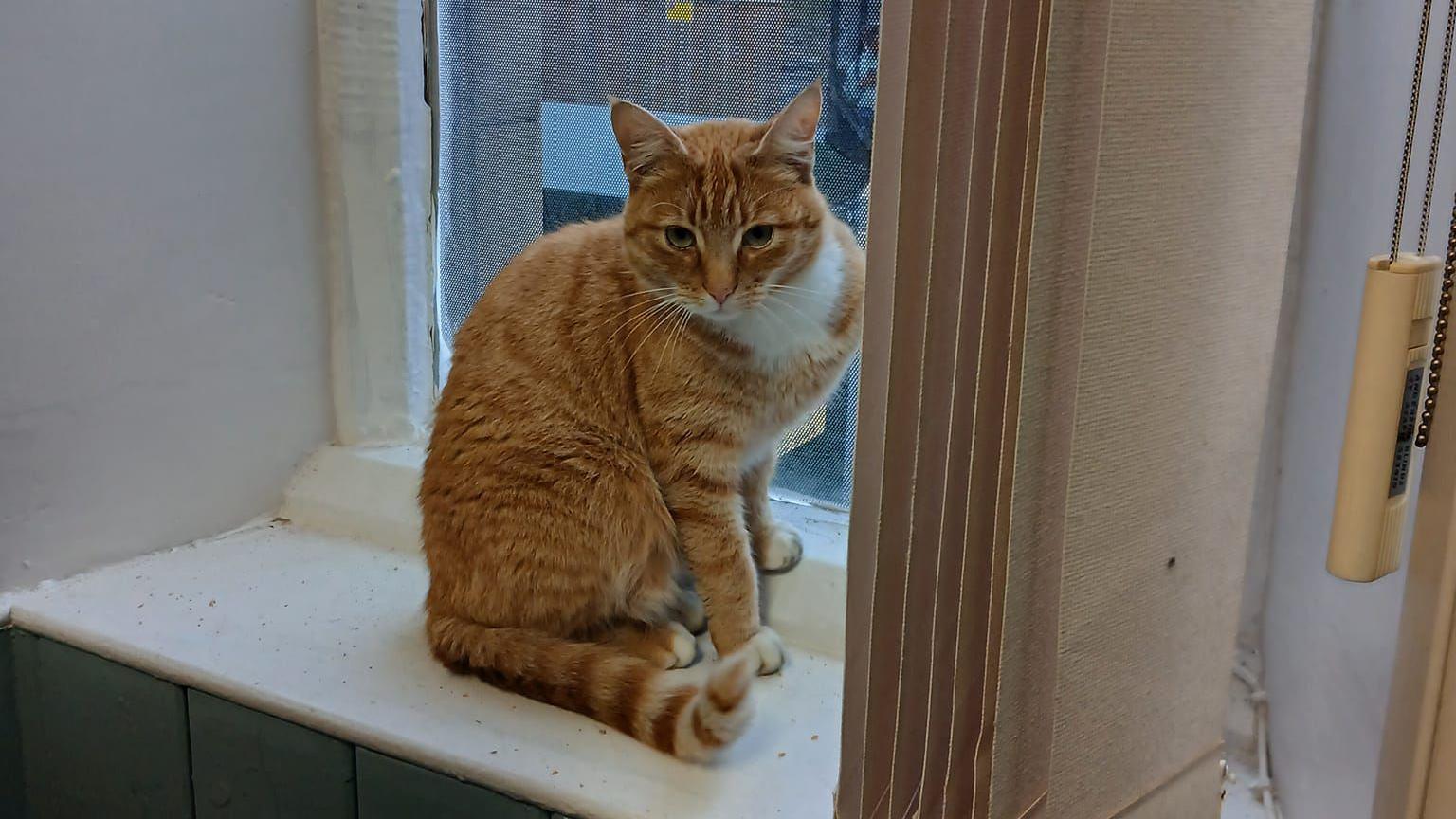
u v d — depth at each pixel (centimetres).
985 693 67
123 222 126
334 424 153
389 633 125
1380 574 65
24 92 116
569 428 119
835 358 121
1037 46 57
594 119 138
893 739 77
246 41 132
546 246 128
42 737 133
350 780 111
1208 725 74
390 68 141
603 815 97
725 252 114
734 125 121
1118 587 65
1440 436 60
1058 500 62
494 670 114
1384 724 71
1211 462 67
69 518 130
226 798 121
